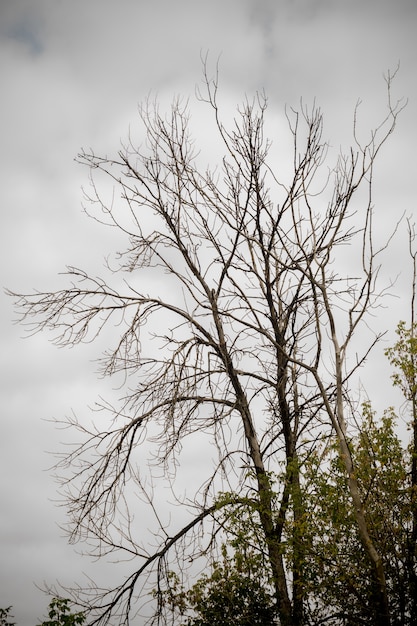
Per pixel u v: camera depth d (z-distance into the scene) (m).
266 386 14.77
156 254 14.44
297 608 12.33
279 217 14.88
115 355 13.48
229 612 12.82
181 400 13.69
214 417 13.59
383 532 11.77
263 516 12.80
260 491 12.59
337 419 12.66
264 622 12.63
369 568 11.59
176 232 14.73
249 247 15.12
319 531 11.61
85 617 12.95
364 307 12.52
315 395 14.28
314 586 11.63
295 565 11.80
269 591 12.68
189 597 13.00
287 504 12.15
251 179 14.75
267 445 14.34
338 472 11.98
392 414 12.05
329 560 11.55
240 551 12.27
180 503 13.35
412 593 11.41
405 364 12.66
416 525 11.73
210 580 12.98
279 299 15.72
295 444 14.48
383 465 11.93
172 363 13.39
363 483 11.97
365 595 11.70
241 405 14.34
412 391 12.66
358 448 12.07
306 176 14.37
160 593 13.12
